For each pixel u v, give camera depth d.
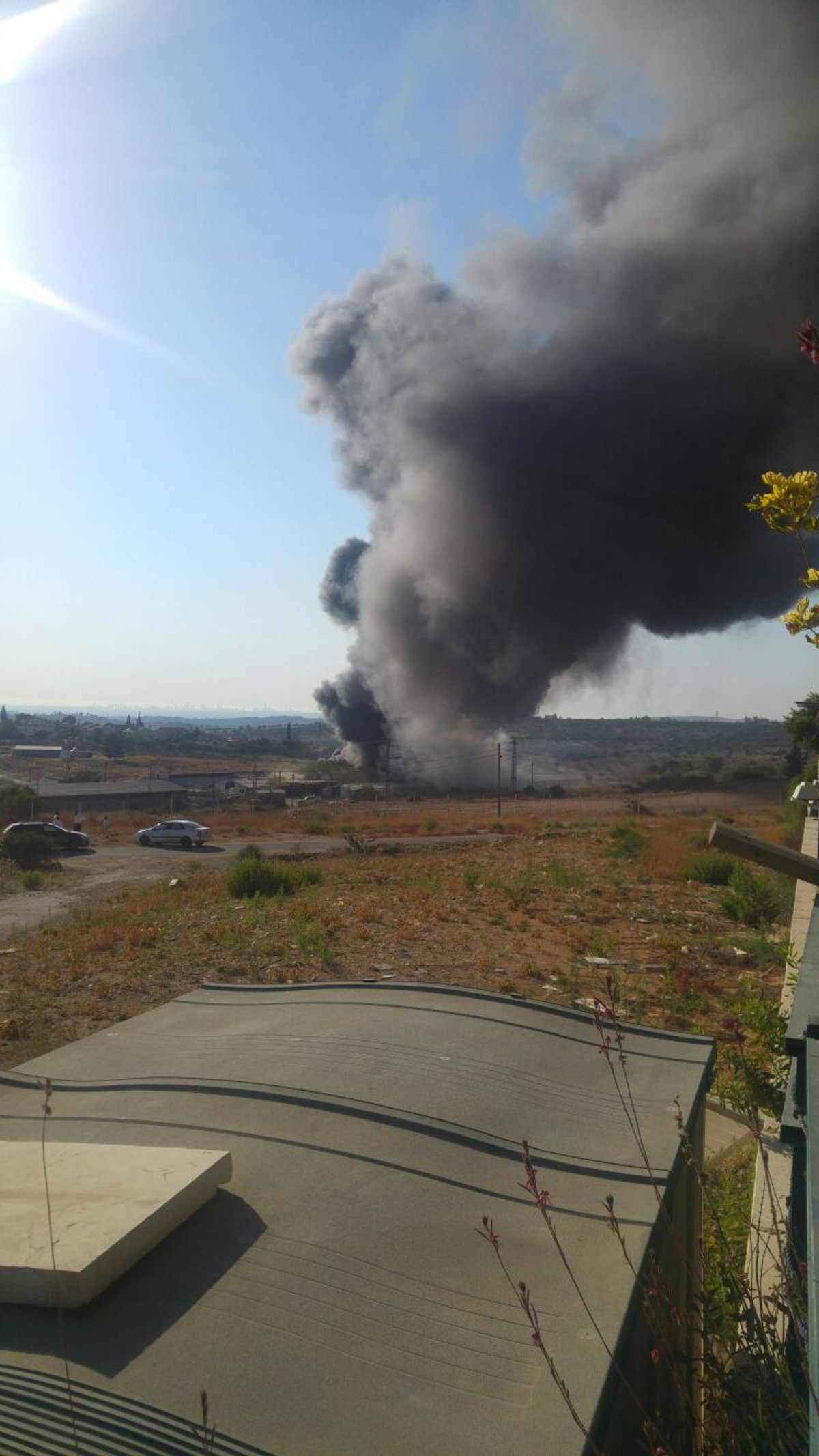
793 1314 2.49
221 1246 2.36
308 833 49.06
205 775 108.12
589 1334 2.13
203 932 14.84
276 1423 1.82
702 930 14.87
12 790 51.84
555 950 13.37
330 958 12.46
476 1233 2.49
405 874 23.78
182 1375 1.92
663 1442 2.14
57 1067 3.68
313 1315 2.12
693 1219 3.57
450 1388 1.95
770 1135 6.00
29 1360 1.95
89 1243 2.18
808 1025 2.83
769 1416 2.46
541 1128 3.13
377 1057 3.64
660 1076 3.63
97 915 18.97
